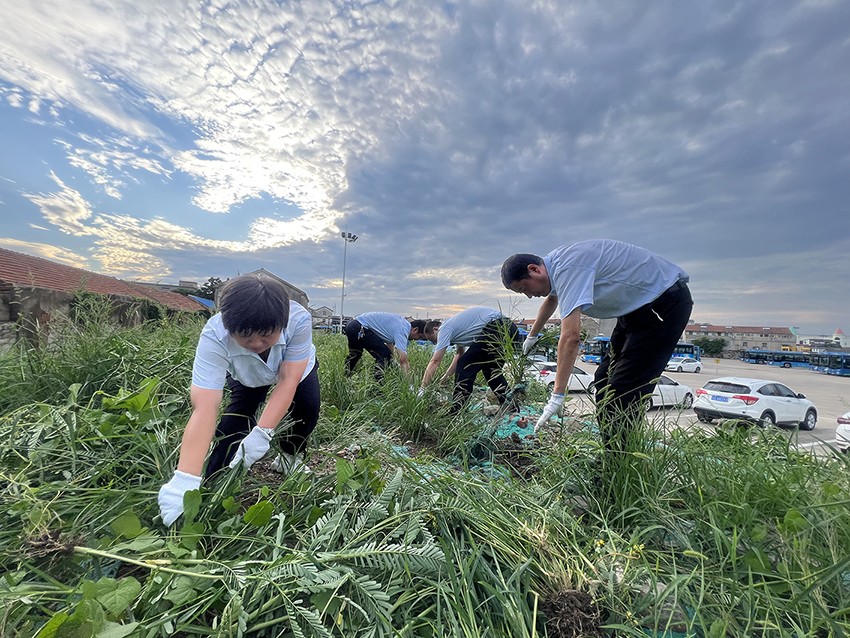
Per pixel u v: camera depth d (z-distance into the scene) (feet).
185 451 4.67
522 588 3.95
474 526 4.71
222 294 4.83
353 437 8.66
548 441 8.46
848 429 14.97
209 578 3.40
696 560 4.66
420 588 3.86
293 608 3.22
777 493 5.38
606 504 6.02
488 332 12.98
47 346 10.39
